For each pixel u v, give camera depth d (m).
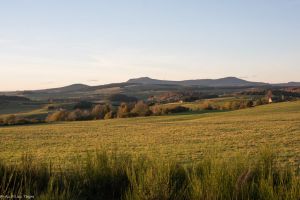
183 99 174.00
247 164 9.82
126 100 195.00
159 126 72.44
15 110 149.88
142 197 8.22
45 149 38.19
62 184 9.47
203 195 8.22
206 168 9.52
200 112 117.38
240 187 8.33
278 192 7.99
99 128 73.06
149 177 8.61
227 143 36.81
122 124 83.56
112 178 9.81
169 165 9.73
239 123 66.44
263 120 69.81
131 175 9.73
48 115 122.19
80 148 37.47
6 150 38.38
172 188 8.49
